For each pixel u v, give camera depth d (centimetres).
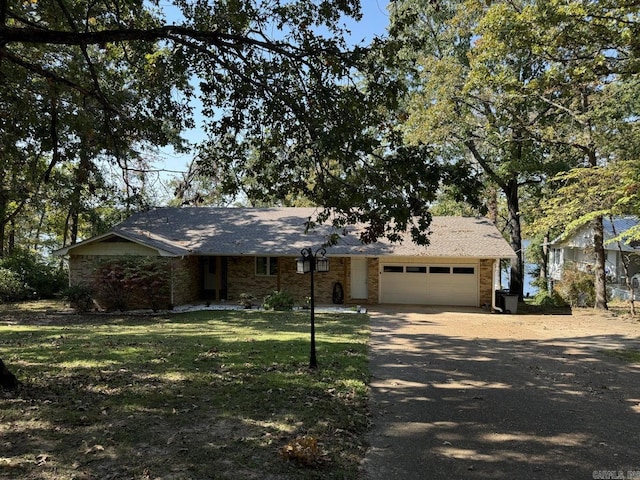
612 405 633
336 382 694
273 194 781
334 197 661
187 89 726
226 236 2066
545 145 1920
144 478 372
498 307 1945
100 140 784
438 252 1891
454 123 1964
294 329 1284
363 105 613
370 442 486
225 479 376
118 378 674
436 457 452
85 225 3061
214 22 630
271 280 2070
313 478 389
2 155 880
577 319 1662
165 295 1794
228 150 756
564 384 744
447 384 729
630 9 979
